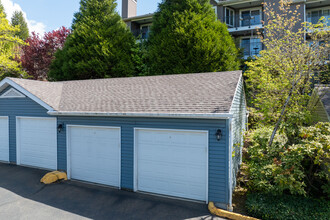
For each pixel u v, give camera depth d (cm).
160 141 668
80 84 1134
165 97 759
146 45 1897
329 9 1862
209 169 596
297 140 681
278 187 543
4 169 899
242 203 610
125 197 652
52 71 1917
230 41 1561
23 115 942
